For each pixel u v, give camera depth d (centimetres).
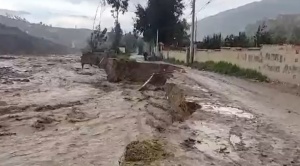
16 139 947
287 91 1834
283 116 1171
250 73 2783
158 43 6781
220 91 1788
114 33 8425
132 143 788
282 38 3141
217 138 888
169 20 6719
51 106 1540
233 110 1265
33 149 848
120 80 2780
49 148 853
